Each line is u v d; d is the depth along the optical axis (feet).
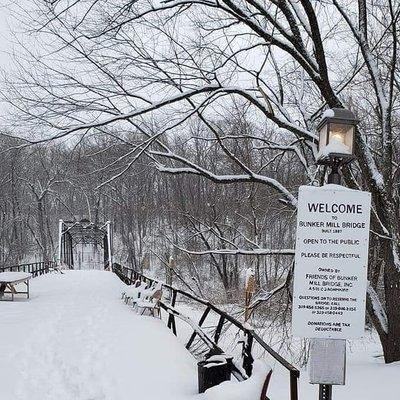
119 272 91.45
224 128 50.52
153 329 29.35
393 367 26.91
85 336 27.40
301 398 21.22
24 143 27.09
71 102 27.99
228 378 17.10
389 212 30.53
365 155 30.60
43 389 18.03
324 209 12.69
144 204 112.98
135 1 26.12
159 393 17.42
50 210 212.64
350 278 12.64
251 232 69.31
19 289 58.65
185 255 85.25
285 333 36.99
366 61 31.99
